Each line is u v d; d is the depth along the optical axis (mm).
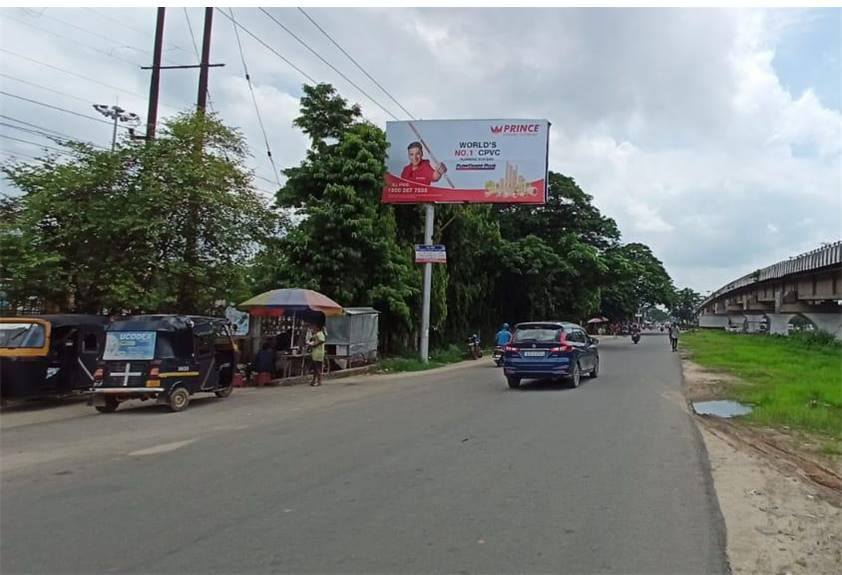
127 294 16328
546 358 17266
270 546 5383
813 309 47438
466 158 28016
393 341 27859
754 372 22469
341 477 7664
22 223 15844
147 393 13391
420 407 13898
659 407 13781
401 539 5555
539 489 7152
